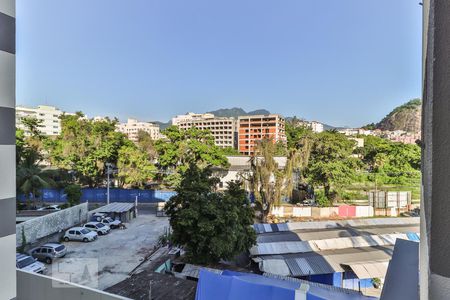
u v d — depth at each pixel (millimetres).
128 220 25828
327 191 31203
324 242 15914
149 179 37656
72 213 22375
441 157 1164
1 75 5059
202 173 14734
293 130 79625
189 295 10016
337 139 30984
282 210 27453
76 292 7344
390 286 3055
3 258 5148
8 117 5195
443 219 1153
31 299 7770
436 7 1186
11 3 5215
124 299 6902
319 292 8094
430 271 1178
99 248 18688
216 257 13617
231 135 98875
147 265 15734
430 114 1202
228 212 13000
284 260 13891
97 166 34562
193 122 104188
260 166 24938
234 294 7227
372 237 16688
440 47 1169
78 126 34875
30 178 25141
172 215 14094
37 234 18703
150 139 45719
